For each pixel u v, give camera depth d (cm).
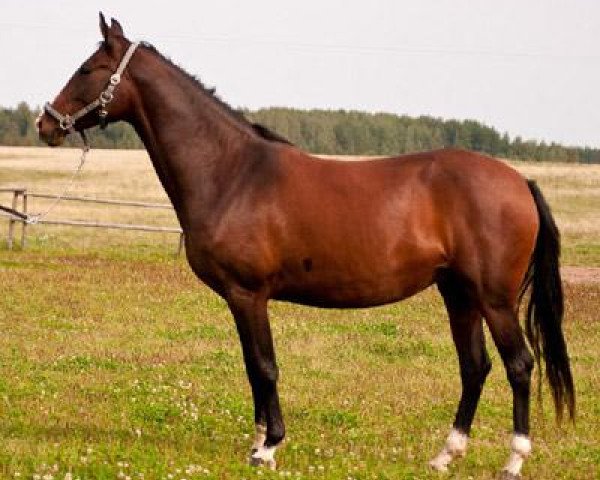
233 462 826
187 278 2197
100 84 857
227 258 830
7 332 1518
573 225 4709
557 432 1038
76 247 2972
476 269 826
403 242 825
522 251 831
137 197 5262
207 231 837
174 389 1155
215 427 983
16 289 1927
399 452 919
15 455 805
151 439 920
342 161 859
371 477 795
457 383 1266
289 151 852
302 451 904
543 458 927
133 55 862
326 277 831
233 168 845
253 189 832
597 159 14125
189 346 1447
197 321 1675
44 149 9906
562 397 855
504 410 1133
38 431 935
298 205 825
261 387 840
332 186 832
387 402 1151
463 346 887
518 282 838
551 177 7569
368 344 1507
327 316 1767
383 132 12381
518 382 831
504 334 830
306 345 1478
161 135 857
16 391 1105
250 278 830
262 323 838
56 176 6556
